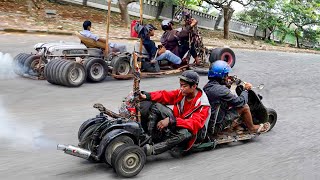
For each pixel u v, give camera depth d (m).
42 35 14.50
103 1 21.38
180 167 4.98
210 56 11.30
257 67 12.98
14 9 17.59
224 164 5.18
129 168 4.54
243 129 6.05
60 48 9.09
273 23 27.89
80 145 4.68
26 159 4.93
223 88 5.42
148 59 9.75
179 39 10.38
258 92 9.57
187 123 4.96
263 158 5.46
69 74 8.52
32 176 4.50
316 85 10.79
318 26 30.12
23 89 8.25
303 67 13.90
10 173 4.54
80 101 7.67
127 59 9.73
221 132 5.86
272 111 6.66
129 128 4.68
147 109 5.02
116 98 8.05
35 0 18.39
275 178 4.85
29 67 9.25
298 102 8.88
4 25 14.70
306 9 27.92
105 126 4.68
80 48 9.32
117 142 4.58
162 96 5.14
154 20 23.42
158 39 17.42
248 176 4.86
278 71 12.55
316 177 4.94
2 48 11.62
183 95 5.20
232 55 11.50
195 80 4.98
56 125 6.23
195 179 4.68
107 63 9.61
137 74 5.06
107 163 4.66
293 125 7.12
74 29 16.11
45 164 4.82
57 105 7.30
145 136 4.84
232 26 28.75
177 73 10.53
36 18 16.84
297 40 30.00
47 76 8.74
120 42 15.26
